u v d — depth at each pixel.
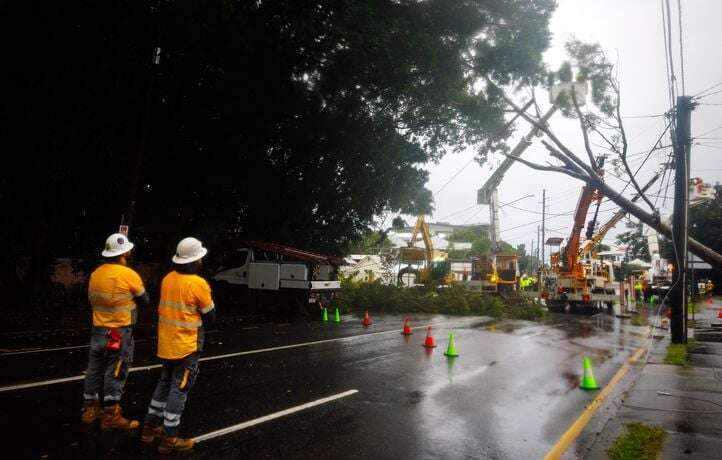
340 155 19.83
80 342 11.15
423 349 11.90
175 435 5.03
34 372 7.95
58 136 15.51
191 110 18.17
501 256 30.39
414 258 33.16
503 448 5.61
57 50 15.00
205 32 15.88
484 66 15.79
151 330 13.32
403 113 20.28
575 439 5.96
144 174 17.81
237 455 5.04
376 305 23.31
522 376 9.41
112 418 5.54
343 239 23.53
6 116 14.80
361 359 10.32
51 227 16.86
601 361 11.44
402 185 21.70
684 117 12.30
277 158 20.58
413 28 15.95
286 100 17.95
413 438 5.80
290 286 18.23
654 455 5.23
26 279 16.55
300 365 9.45
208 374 8.40
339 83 17.56
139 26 16.20
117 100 16.70
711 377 9.25
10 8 13.93
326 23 16.53
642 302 34.16
